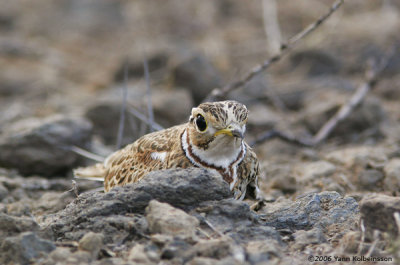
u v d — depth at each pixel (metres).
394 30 27.70
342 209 10.06
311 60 27.08
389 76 25.66
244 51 30.08
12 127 17.08
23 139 16.20
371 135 18.84
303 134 19.38
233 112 10.20
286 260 8.21
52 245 8.44
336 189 13.52
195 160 10.48
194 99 24.03
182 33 34.34
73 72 30.72
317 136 18.42
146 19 36.47
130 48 31.61
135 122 19.88
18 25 39.09
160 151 11.02
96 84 27.56
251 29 34.06
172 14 36.50
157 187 9.19
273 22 29.16
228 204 9.05
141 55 27.48
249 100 23.34
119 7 40.06
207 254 7.98
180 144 10.70
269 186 14.43
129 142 19.00
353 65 26.50
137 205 9.16
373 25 28.55
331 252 8.50
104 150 17.86
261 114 21.11
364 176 14.03
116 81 27.59
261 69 15.89
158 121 20.84
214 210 8.99
